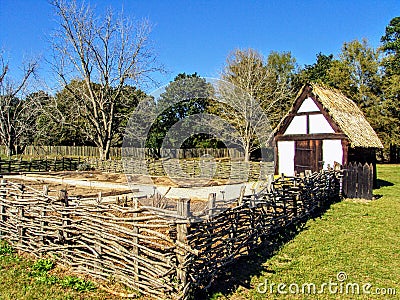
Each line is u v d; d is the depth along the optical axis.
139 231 5.81
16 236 7.92
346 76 42.22
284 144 19.89
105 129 34.44
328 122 18.14
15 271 6.58
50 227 7.19
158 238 5.49
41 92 38.41
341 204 13.11
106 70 33.78
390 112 39.00
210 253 5.94
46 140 46.06
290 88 40.47
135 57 33.62
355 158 18.56
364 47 42.34
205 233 5.81
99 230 6.33
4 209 8.39
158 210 6.64
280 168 19.92
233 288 5.87
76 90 36.31
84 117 34.75
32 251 7.49
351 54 42.47
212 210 6.27
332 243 8.26
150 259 5.72
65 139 48.72
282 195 9.07
